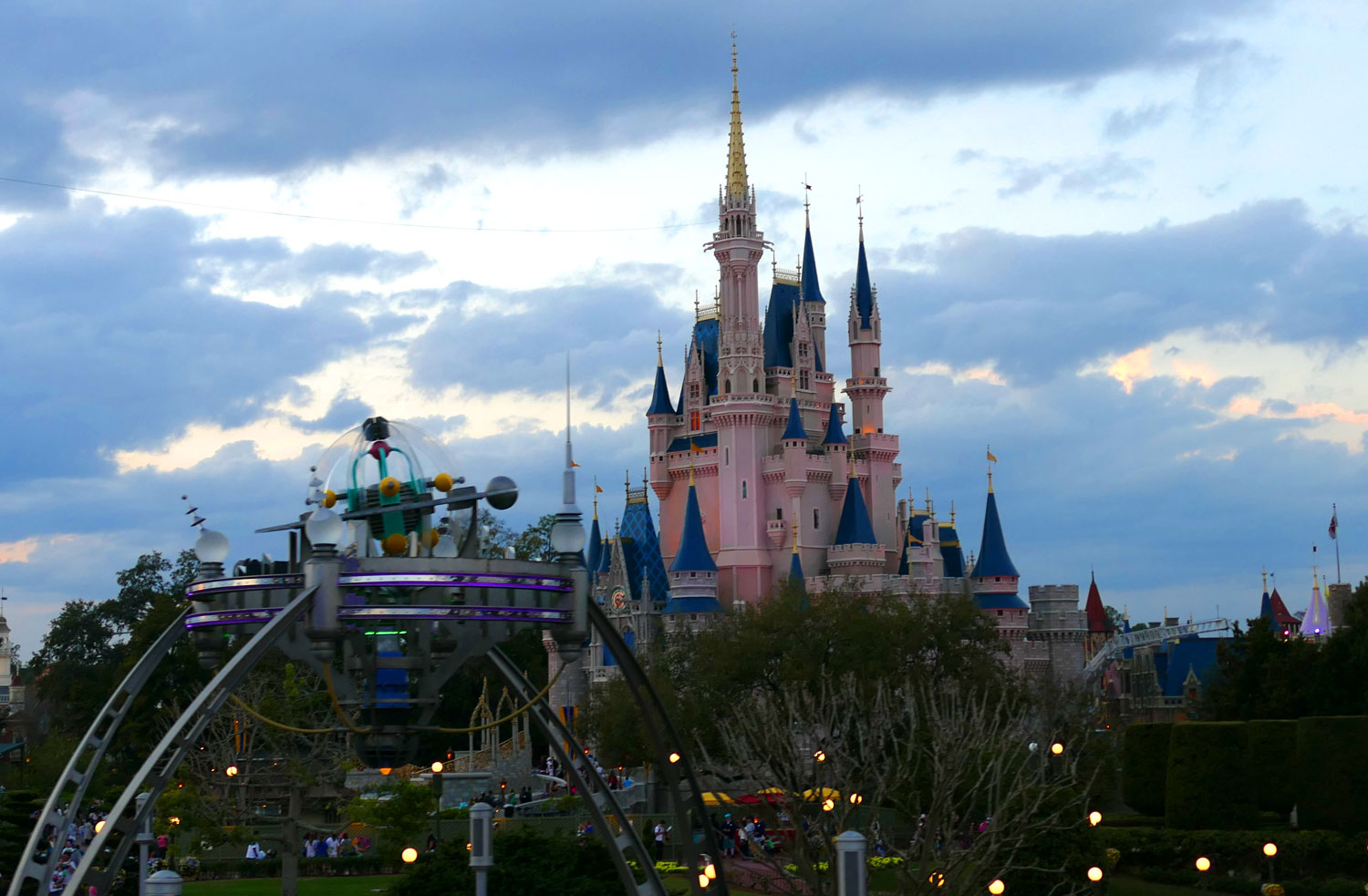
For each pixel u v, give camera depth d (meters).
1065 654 166.50
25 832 61.00
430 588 24.88
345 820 86.62
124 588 170.50
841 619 100.50
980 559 166.12
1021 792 46.78
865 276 188.38
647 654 124.69
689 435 183.25
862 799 57.12
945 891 45.50
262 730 75.69
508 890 45.25
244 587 25.91
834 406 181.12
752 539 172.75
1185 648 174.88
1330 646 99.06
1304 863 67.94
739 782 59.25
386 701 25.30
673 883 61.59
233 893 66.38
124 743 126.94
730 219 178.62
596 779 28.50
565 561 26.19
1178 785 74.56
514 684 28.78
